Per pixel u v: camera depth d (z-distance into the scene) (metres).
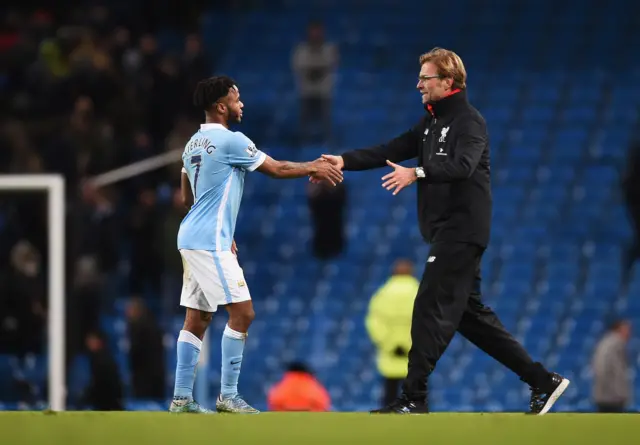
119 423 19.11
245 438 19.00
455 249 22.61
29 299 44.41
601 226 65.88
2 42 66.69
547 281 62.41
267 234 64.06
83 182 50.66
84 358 45.81
